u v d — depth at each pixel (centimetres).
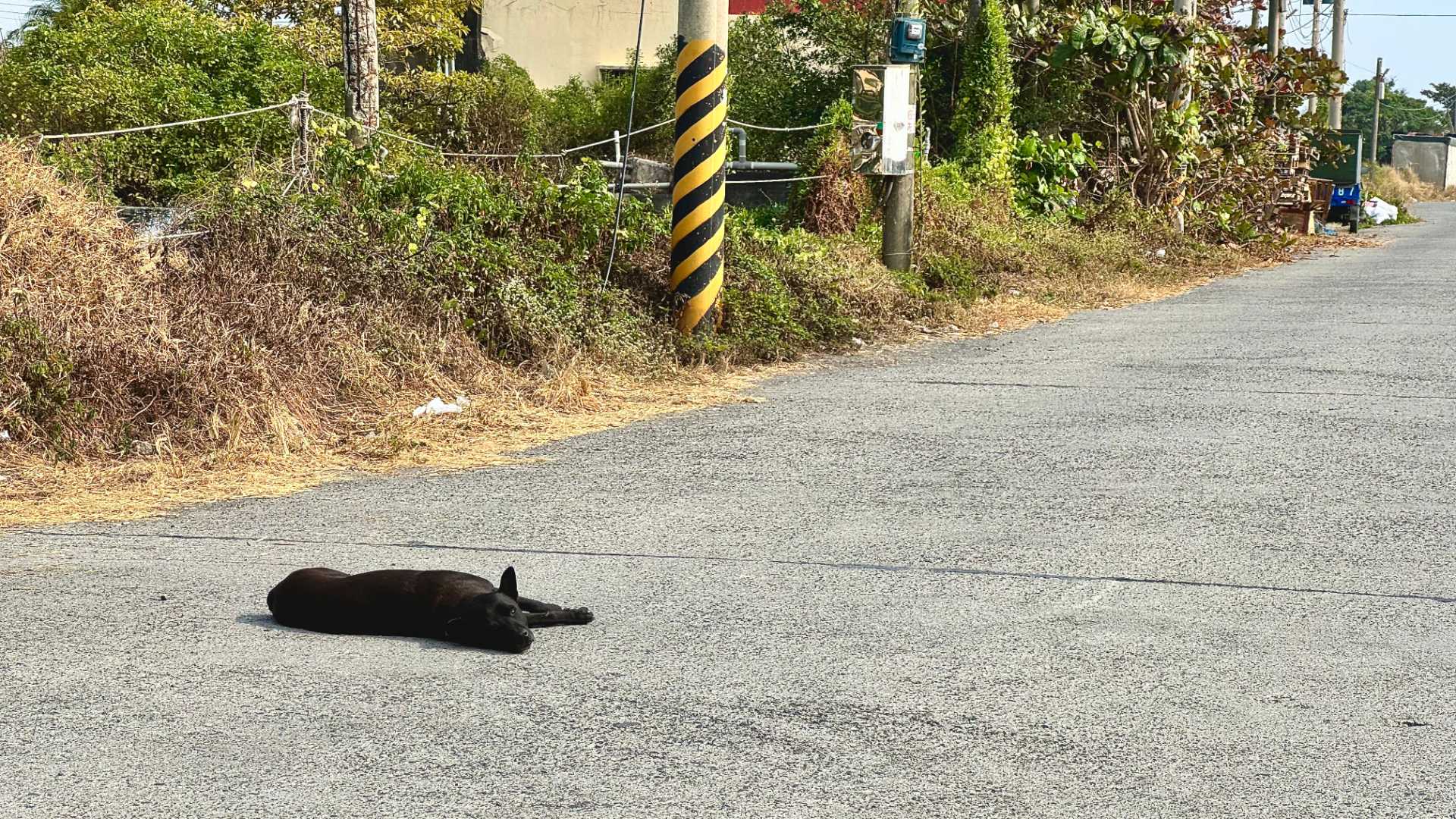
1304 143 2627
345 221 966
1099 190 2056
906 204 1424
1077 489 667
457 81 2236
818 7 2377
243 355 799
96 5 1694
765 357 1095
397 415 833
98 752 361
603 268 1094
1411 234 2853
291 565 548
